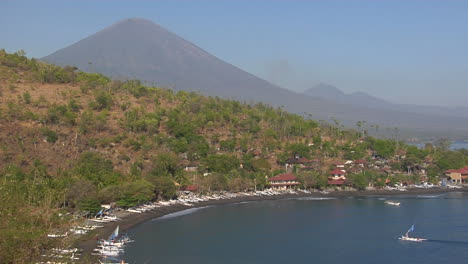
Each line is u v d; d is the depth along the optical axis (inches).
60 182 5506.9
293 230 5442.9
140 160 7760.8
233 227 5541.3
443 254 4503.0
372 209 6815.9
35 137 7445.9
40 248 1638.8
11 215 1589.6
